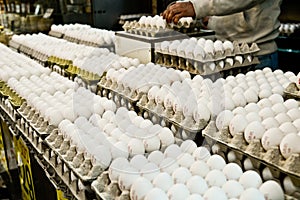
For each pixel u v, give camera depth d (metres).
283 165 0.89
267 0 1.98
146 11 3.78
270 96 1.25
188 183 0.88
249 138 0.99
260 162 0.94
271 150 0.92
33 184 1.70
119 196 0.92
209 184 0.90
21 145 1.81
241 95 1.22
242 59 1.65
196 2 1.84
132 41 1.82
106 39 2.11
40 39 2.76
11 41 3.08
